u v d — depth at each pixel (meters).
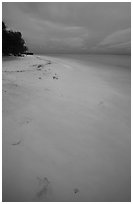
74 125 4.70
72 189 2.79
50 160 3.25
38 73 10.04
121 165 3.47
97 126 4.91
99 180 3.05
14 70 9.99
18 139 3.62
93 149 3.82
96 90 8.84
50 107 5.50
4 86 6.27
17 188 2.62
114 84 11.61
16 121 4.23
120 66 27.66
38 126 4.24
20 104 5.14
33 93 6.30
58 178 2.91
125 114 6.16
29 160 3.15
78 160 3.40
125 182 3.10
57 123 4.61
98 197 2.76
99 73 17.00
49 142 3.74
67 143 3.84
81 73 14.50
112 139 4.38
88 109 6.02
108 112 6.11
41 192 2.64
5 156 3.14
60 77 10.22
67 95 7.04
